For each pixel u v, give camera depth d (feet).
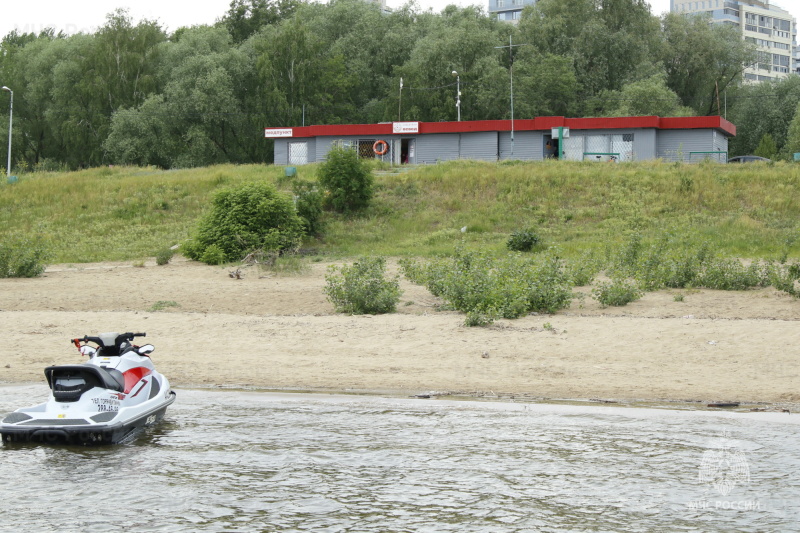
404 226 122.62
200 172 158.61
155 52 242.78
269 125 226.79
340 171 127.44
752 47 287.48
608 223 117.39
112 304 69.41
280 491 24.99
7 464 27.84
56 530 21.99
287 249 106.22
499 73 223.71
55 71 243.40
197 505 23.82
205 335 54.24
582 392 39.63
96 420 29.58
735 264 74.64
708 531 21.58
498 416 34.63
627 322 54.90
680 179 129.29
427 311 63.26
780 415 34.68
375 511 23.25
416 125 168.14
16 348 50.85
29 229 127.03
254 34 270.26
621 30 256.11
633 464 27.45
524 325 55.31
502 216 123.03
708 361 45.42
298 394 39.68
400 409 36.14
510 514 22.94
